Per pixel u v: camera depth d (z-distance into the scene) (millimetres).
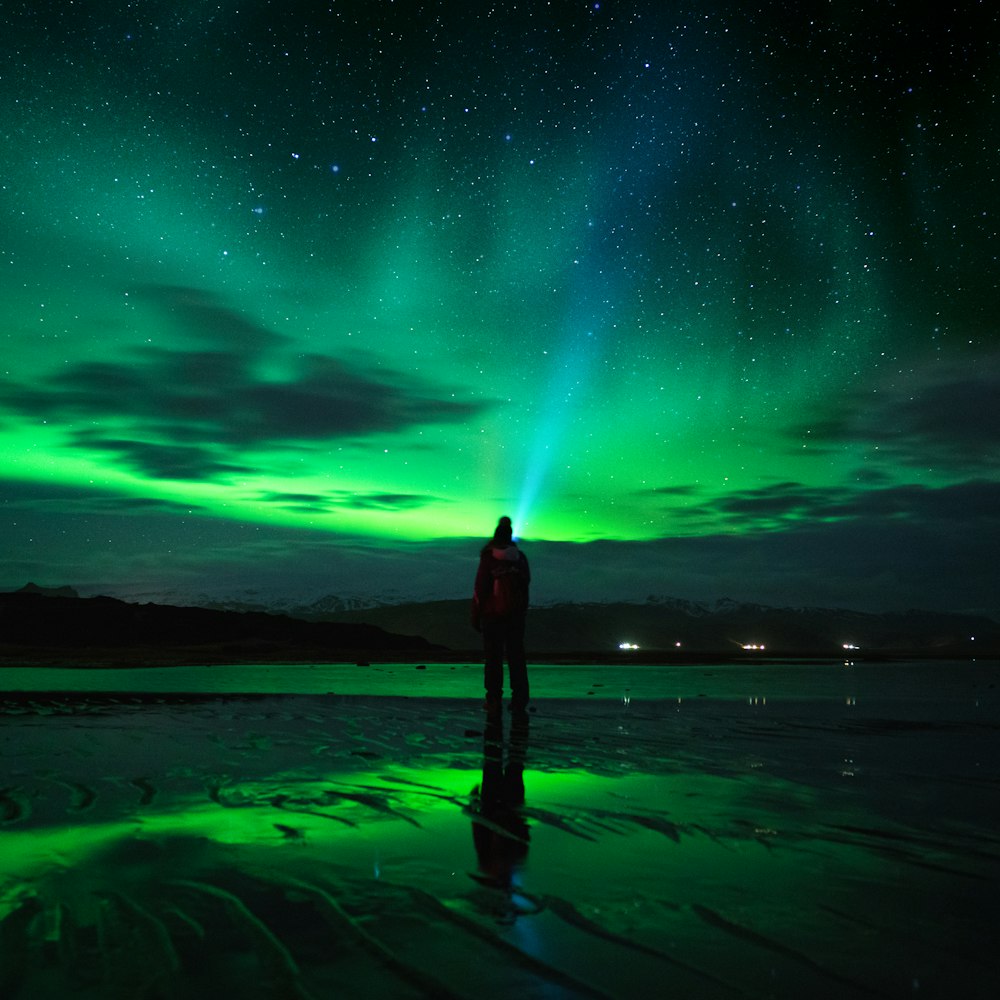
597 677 14180
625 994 1605
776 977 1688
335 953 1799
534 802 3438
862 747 5133
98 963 1741
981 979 1682
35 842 2756
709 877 2375
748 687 11328
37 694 8398
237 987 1628
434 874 2393
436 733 5773
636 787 3787
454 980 1664
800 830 2957
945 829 2973
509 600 7891
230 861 2525
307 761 4500
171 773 4090
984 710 7539
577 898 2178
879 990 1633
